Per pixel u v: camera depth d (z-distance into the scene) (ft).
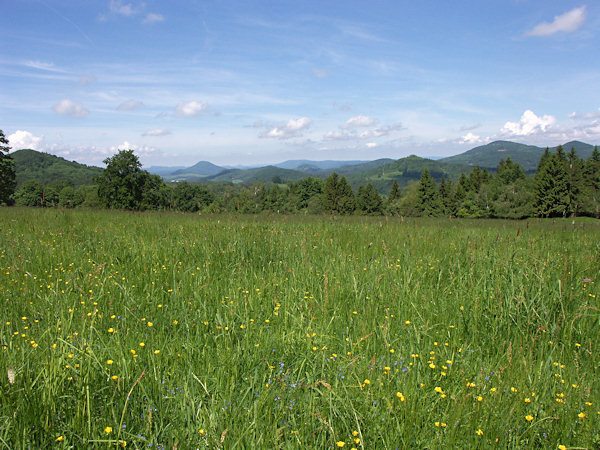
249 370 8.66
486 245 19.71
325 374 8.59
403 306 12.49
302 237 24.13
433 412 7.23
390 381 7.96
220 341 9.89
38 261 16.93
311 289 14.38
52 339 9.11
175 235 25.14
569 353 9.80
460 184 317.83
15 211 43.24
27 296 12.67
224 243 21.08
